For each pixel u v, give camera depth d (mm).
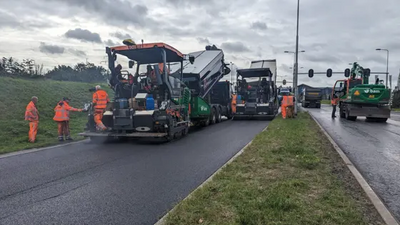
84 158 7773
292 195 4496
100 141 10727
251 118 22422
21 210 4324
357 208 4141
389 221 3725
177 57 12094
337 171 6098
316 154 7652
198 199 4348
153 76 11148
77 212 4254
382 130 14180
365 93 18547
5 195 4945
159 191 5145
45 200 4723
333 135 12273
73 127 13875
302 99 50094
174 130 10688
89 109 10789
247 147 8500
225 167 6227
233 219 3699
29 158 7742
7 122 12328
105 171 6461
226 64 19344
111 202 4637
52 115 15602
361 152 8703
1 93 16031
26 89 17875
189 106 13602
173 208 4199
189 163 7203
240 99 21250
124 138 11219
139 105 10617
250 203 4109
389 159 7797
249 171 5941
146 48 10781
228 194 4520
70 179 5855
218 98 20609
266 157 7105
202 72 15211
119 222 3939
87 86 23500
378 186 5547
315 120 18703
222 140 10906
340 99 22297
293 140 9477
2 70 21500
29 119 10109
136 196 4898
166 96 10914
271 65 23812
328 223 3590
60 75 31328
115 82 11508
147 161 7426
